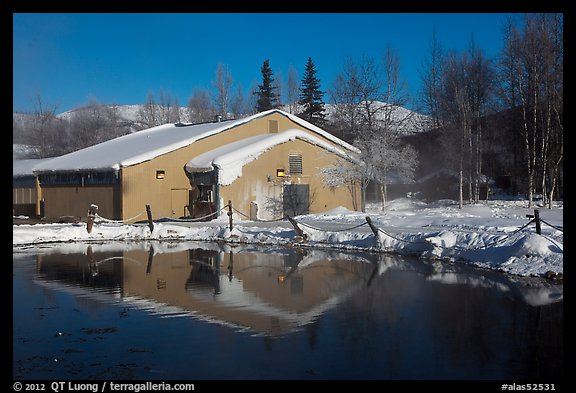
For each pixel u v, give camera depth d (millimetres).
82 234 26844
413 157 40750
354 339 8867
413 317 10281
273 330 9508
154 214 32844
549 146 36906
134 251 22281
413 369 7453
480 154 45188
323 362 7762
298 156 34469
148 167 32719
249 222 30047
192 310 11188
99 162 34031
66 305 11859
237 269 17031
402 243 20172
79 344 8820
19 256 20719
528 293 12414
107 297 12695
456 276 14938
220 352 8289
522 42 38094
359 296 12367
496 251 16641
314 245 22797
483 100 51969
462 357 7914
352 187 36844
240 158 31984
